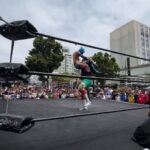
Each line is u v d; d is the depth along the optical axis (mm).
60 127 3463
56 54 22891
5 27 1904
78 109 5422
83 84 5898
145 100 10805
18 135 2990
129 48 69562
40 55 22453
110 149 2523
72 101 7461
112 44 75688
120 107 6016
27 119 1882
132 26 68875
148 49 71312
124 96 13703
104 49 2889
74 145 2645
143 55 69375
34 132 3143
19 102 6555
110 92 14133
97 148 2553
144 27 70875
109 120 4129
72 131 3248
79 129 3377
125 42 70938
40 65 22016
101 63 26094
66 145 2643
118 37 73562
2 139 2822
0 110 4875
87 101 5832
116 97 13844
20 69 1851
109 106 6258
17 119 1841
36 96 12750
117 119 4250
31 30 1957
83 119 4113
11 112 4645
